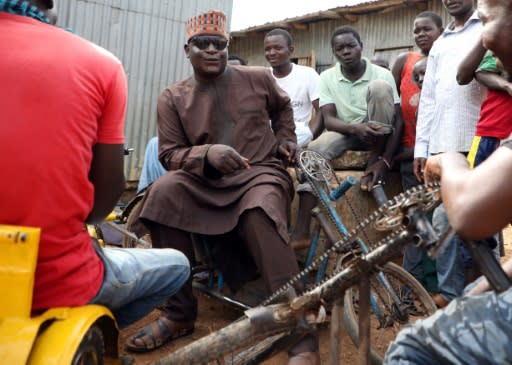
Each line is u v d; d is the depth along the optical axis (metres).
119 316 2.11
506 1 1.27
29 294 1.39
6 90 1.48
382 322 2.82
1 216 1.49
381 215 1.61
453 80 3.43
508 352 1.14
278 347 2.04
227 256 3.17
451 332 1.21
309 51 11.47
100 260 1.76
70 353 1.39
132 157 6.78
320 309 1.80
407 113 4.22
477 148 3.10
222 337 1.75
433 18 4.48
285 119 3.30
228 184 2.87
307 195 3.43
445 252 3.04
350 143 4.39
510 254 5.26
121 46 6.60
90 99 1.60
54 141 1.51
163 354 3.00
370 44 10.45
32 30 1.57
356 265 1.61
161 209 2.88
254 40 12.50
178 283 2.13
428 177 1.48
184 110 3.14
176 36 6.98
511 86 2.87
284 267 2.60
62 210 1.54
